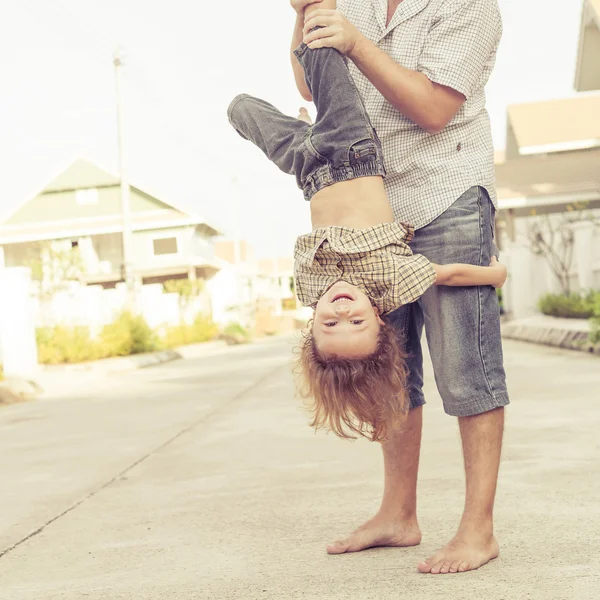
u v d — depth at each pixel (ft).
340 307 8.64
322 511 12.24
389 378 8.75
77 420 27.32
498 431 9.38
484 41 9.36
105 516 13.21
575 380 27.25
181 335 92.99
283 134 10.35
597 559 8.91
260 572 9.53
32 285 73.10
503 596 7.95
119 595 9.16
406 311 9.99
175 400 31.50
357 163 9.44
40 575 10.27
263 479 15.05
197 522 12.25
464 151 9.62
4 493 15.78
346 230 9.07
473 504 9.22
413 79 9.06
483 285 9.39
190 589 9.14
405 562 9.41
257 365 49.75
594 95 64.23
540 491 12.30
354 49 9.12
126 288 82.58
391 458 10.18
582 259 58.49
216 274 136.05
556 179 61.98
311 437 19.54
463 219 9.43
